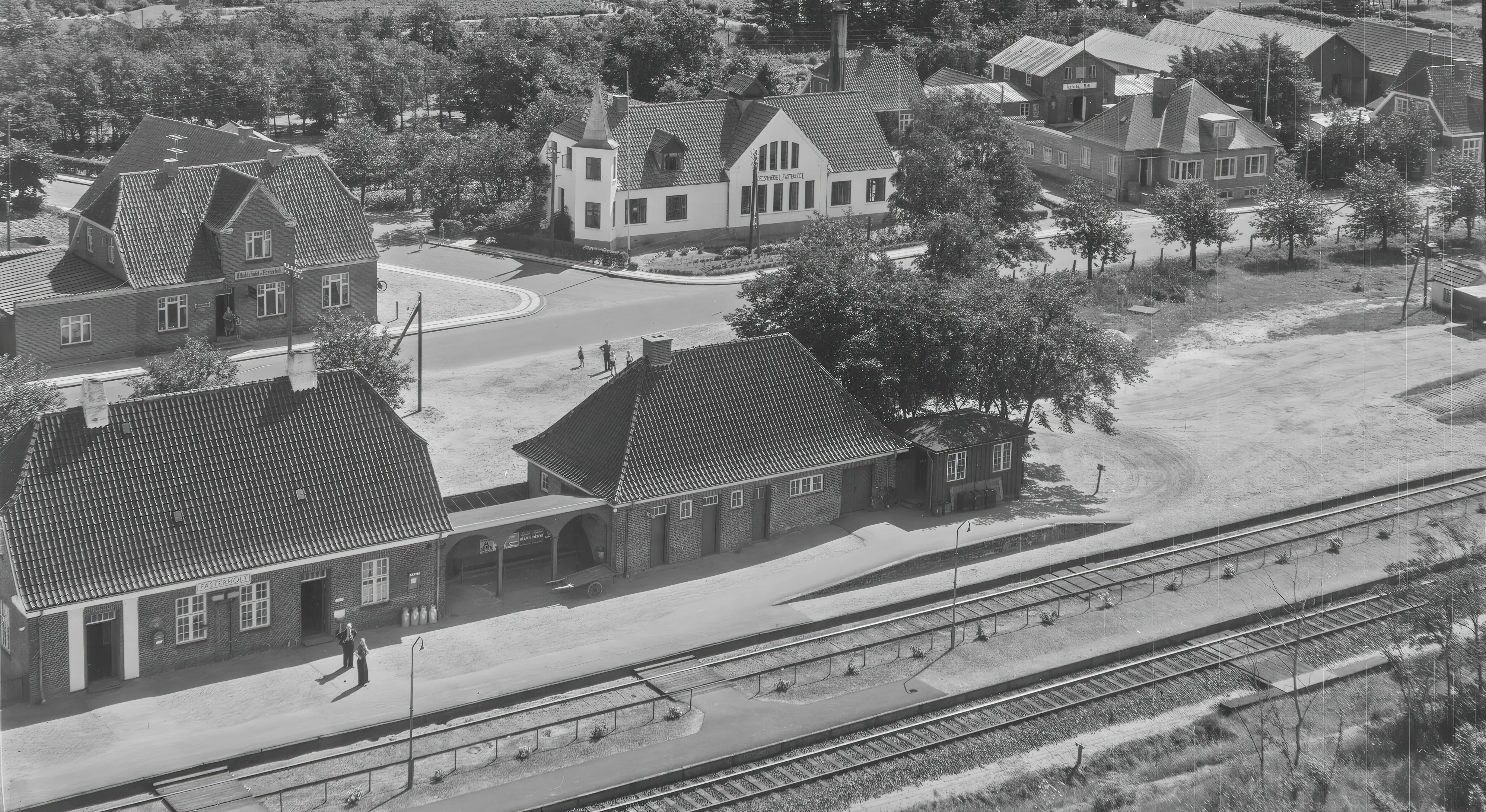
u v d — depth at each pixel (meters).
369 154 147.12
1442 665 67.81
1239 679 69.94
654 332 112.06
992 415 89.81
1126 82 179.50
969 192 126.00
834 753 62.59
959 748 63.22
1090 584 78.38
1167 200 131.25
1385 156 157.38
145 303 105.12
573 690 66.50
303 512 68.81
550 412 96.75
